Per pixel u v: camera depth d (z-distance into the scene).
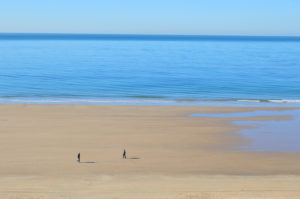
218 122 46.91
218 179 27.73
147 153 34.72
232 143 38.31
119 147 36.44
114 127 43.94
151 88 77.00
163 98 65.88
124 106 55.75
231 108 55.53
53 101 61.47
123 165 31.20
